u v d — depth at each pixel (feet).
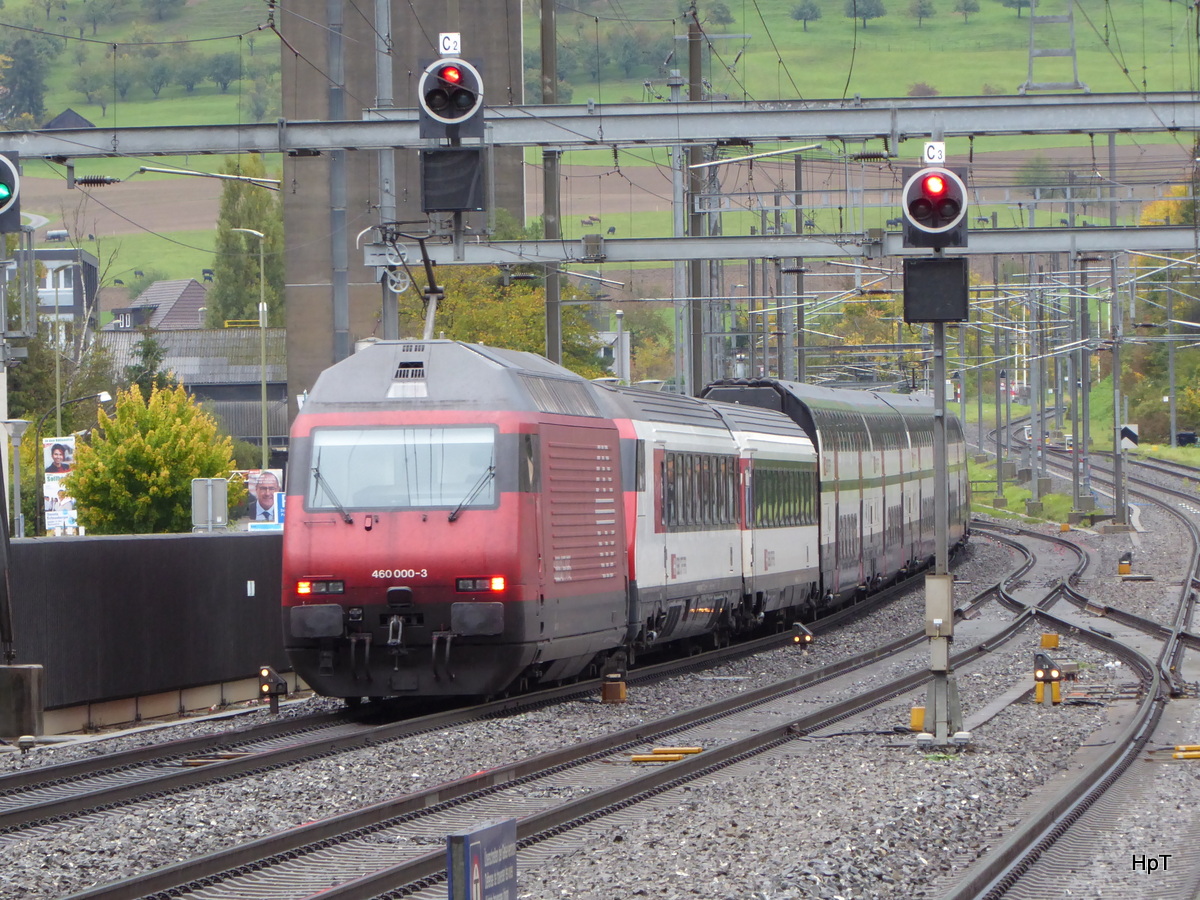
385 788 179.01
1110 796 174.70
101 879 133.08
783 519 393.70
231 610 288.71
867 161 336.08
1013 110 302.04
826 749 212.84
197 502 341.21
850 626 433.07
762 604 378.12
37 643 238.27
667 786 180.24
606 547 273.33
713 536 338.75
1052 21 436.35
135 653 261.03
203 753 208.23
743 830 151.12
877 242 357.61
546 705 259.39
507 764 194.59
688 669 326.85
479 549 234.99
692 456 327.06
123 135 289.94
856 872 131.64
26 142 288.51
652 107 306.76
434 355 247.50
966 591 537.24
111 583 256.32
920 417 597.52
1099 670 319.06
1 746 223.30
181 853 143.64
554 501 251.39
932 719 212.23
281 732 229.66
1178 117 300.40
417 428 241.14
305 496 240.32
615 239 352.90
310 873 134.41
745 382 439.63
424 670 237.45
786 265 599.98
